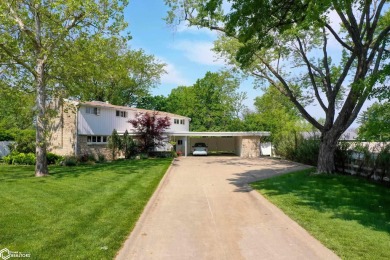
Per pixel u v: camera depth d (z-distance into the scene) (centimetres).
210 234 720
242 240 679
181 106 5816
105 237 663
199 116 5694
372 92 884
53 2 1606
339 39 1567
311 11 950
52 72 1798
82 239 647
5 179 1498
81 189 1229
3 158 2547
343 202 1023
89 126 2883
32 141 2662
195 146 3859
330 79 1877
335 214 867
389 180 1377
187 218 858
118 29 1780
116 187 1285
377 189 1259
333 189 1257
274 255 593
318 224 769
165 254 598
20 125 3391
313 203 1009
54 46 1705
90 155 2798
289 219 829
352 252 585
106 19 1692
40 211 873
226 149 4406
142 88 4994
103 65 1866
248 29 1267
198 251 615
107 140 3114
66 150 2775
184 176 1770
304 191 1220
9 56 1661
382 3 1472
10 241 629
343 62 1972
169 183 1498
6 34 1606
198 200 1102
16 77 1855
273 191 1235
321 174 1653
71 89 1944
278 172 1917
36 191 1179
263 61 1875
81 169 1944
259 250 620
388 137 977
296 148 2700
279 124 4081
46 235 668
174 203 1051
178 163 2641
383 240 649
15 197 1066
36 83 1745
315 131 2683
